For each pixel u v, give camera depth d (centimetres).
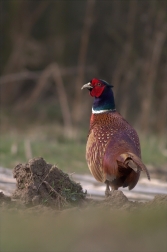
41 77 3156
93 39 3334
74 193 1150
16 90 3447
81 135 2658
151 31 2797
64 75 3356
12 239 766
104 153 1078
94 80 1167
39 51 3441
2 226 852
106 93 1161
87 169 1894
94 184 1544
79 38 3503
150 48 2772
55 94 3419
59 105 3294
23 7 3459
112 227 780
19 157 2002
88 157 1125
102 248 712
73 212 972
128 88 2988
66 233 772
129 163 1012
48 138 2602
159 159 2080
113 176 1071
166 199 1051
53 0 3547
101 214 912
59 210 1051
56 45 3500
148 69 2750
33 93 3266
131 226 778
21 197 1102
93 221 830
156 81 2816
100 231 765
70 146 2209
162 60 2777
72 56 3506
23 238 767
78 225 813
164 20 2727
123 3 3120
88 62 3350
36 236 772
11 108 3266
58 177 1142
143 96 2758
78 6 3534
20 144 2156
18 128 3012
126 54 2906
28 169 1126
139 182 1614
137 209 990
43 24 3594
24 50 3400
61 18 3538
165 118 2738
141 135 2552
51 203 1105
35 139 2373
